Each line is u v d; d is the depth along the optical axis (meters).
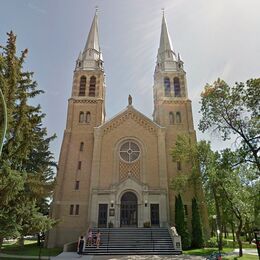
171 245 26.95
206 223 33.22
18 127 16.50
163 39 50.41
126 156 37.62
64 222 33.50
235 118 22.34
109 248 26.44
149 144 38.16
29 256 23.75
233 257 22.55
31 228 17.72
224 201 29.67
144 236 29.08
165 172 35.88
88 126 39.88
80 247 26.12
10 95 16.00
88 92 42.81
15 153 16.42
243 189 27.95
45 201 34.62
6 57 16.84
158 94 43.53
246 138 21.89
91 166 36.97
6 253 25.72
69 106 41.06
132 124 39.44
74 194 35.16
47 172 32.62
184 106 42.00
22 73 19.25
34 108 19.36
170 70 45.59
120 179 36.12
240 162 22.45
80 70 44.56
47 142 32.22
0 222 15.29
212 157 26.84
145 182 35.59
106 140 38.41
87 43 49.50
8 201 15.42
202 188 33.47
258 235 19.08
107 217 33.22
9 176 14.39
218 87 22.98
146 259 21.69
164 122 40.56
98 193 34.62
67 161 37.09
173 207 34.50
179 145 32.97
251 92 21.03
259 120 21.55
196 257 22.88
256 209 29.64
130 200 34.50
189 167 36.72
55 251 28.34
